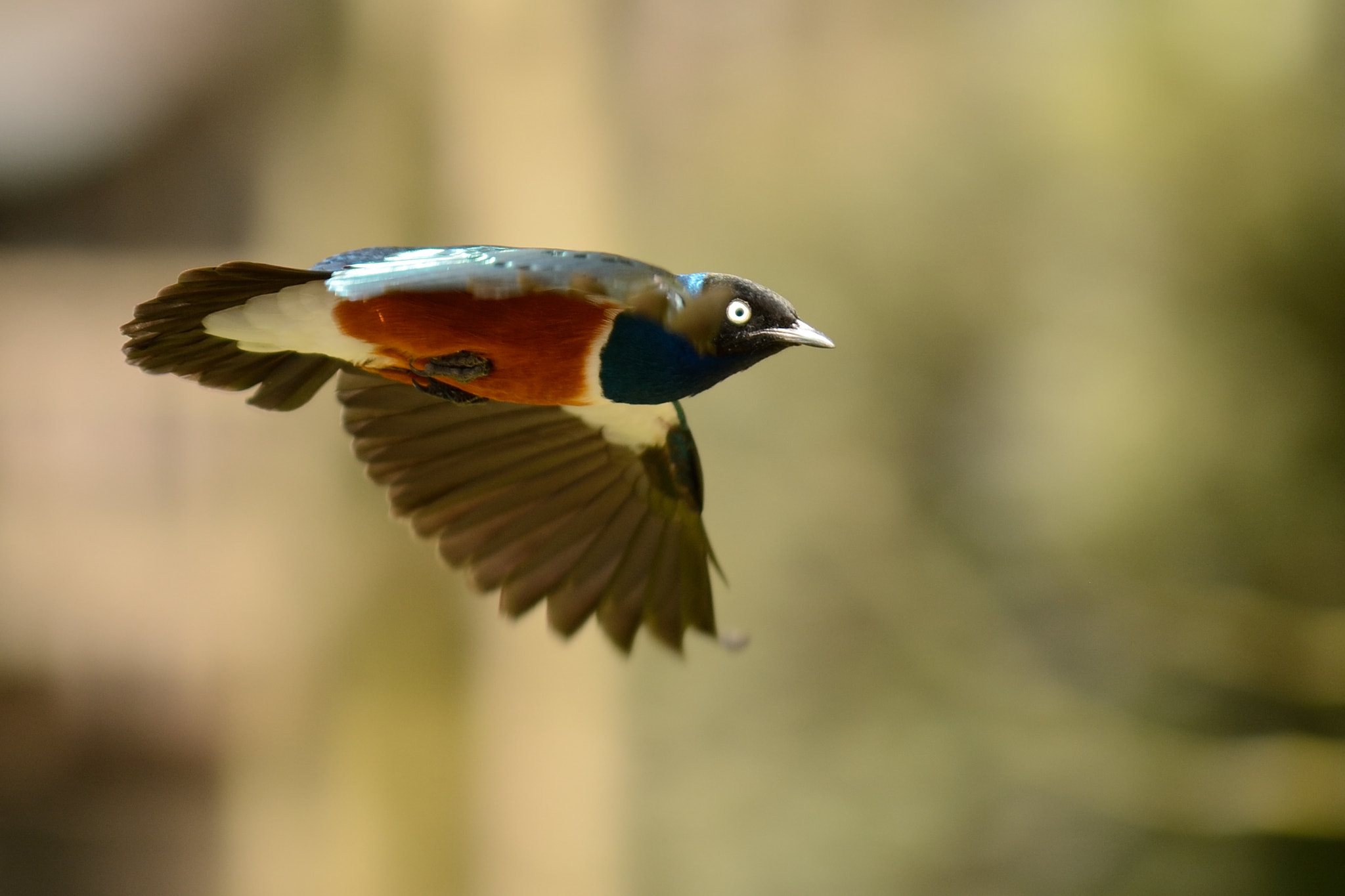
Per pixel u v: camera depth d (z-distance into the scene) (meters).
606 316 4.27
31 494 18.03
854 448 16.55
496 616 12.95
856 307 17.11
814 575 16.06
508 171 12.84
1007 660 14.82
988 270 16.80
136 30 18.89
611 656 13.59
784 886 14.91
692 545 5.68
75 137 19.23
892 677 15.38
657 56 19.31
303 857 13.27
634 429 5.52
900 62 19.11
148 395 18.05
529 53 12.79
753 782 15.46
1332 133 13.12
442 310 4.17
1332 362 13.27
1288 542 13.48
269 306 4.21
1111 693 14.33
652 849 15.41
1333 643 12.86
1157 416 13.96
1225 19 13.38
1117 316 14.86
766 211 18.27
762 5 19.58
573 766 13.27
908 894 14.71
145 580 18.06
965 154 17.33
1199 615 13.35
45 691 18.00
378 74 12.80
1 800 17.80
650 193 18.58
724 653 15.98
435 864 12.94
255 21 17.28
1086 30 15.05
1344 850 13.49
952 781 14.72
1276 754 13.23
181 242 19.86
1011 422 15.82
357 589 12.79
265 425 14.32
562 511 5.62
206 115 19.17
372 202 12.88
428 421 5.43
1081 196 15.66
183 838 17.97
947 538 15.73
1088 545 14.30
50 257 19.75
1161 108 13.86
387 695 12.77
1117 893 14.21
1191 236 13.96
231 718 14.48
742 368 4.57
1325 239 13.18
